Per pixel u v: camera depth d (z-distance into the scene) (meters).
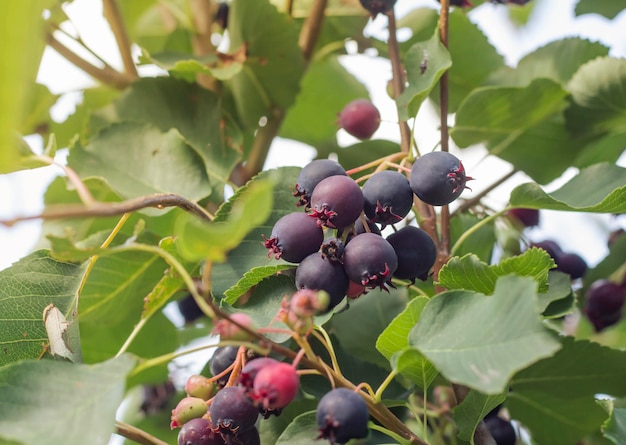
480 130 0.37
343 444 0.23
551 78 0.37
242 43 0.37
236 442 0.25
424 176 0.26
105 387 0.23
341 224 0.26
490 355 0.23
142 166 0.33
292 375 0.23
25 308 0.28
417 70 0.31
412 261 0.26
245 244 0.29
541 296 0.30
